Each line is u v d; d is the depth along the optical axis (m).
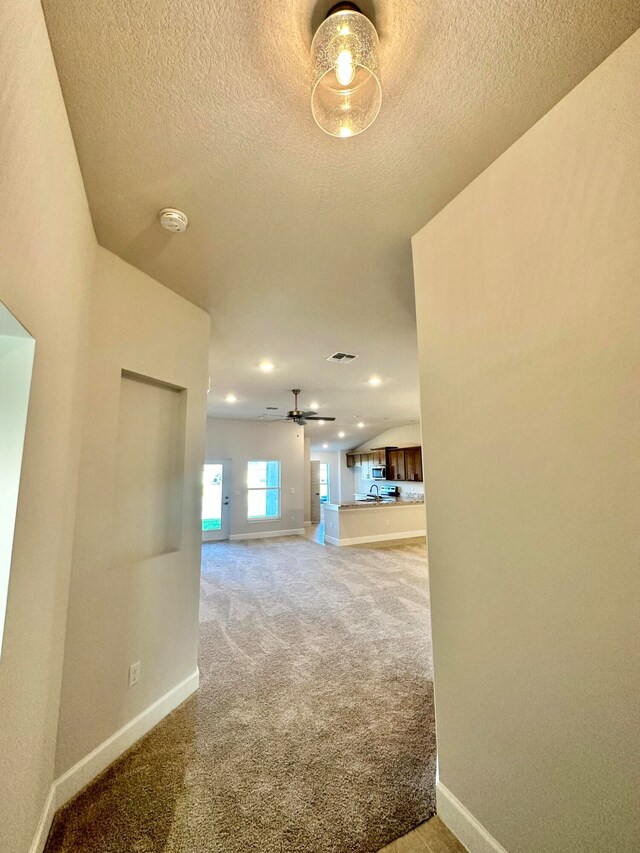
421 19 0.99
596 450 1.02
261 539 8.20
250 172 1.49
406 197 1.63
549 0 0.94
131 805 1.56
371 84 1.09
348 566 5.80
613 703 0.96
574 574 1.06
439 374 1.64
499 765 1.26
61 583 1.54
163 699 2.15
